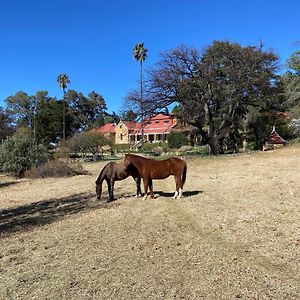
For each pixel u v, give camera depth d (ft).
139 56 228.84
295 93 127.24
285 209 33.32
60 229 31.91
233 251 23.34
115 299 17.72
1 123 169.89
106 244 26.32
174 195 43.62
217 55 121.70
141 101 119.24
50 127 270.05
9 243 28.45
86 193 54.08
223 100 121.29
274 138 149.69
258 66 122.21
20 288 19.52
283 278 19.08
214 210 34.60
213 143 123.95
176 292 18.10
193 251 23.72
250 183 50.47
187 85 115.24
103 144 178.40
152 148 201.05
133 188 55.01
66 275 20.95
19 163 93.56
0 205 49.80
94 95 397.19
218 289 18.19
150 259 22.75
